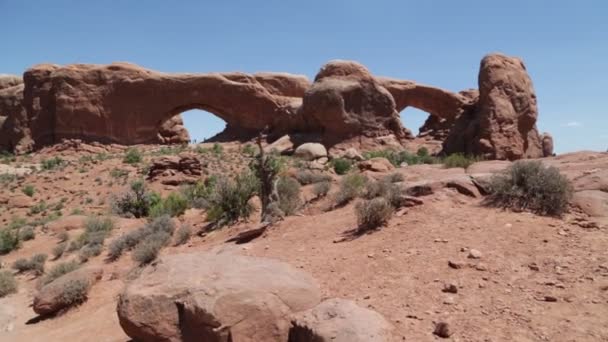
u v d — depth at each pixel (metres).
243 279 4.72
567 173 9.74
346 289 5.99
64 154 54.56
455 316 4.65
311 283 5.11
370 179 14.38
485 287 5.24
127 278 10.94
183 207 20.70
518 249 6.23
